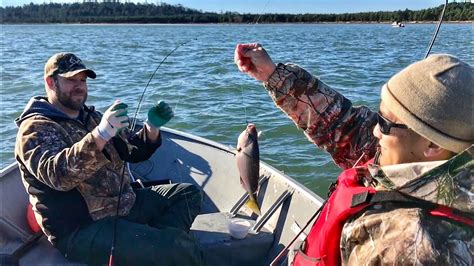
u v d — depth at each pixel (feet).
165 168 16.84
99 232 10.70
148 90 41.32
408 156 5.07
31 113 11.17
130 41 121.80
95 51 86.74
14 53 83.41
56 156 10.17
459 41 89.25
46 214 10.79
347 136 8.41
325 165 22.54
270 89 8.52
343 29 248.52
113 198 11.39
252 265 12.42
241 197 14.24
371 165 5.39
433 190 4.66
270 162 23.03
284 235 12.34
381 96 5.28
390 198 4.90
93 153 9.90
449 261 4.40
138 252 10.45
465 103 4.71
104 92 40.83
